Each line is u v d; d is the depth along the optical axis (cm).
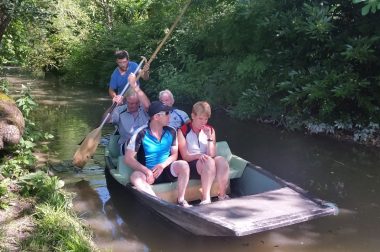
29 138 593
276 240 408
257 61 884
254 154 663
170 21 1239
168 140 455
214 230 361
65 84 1368
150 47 1259
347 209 475
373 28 734
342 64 757
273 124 852
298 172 588
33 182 453
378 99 734
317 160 637
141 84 1218
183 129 462
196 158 453
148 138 450
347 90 705
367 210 472
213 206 387
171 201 448
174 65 1189
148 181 443
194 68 1094
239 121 877
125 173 473
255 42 901
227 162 450
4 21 732
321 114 755
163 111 445
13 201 430
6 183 450
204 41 1114
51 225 386
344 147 701
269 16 854
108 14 1627
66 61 1445
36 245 358
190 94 1051
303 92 757
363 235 419
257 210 380
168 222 425
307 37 787
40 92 1195
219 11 1080
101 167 586
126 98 561
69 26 1524
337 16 798
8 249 351
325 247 396
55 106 998
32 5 746
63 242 364
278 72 858
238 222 358
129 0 1638
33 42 1088
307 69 821
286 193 415
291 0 842
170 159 454
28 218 402
